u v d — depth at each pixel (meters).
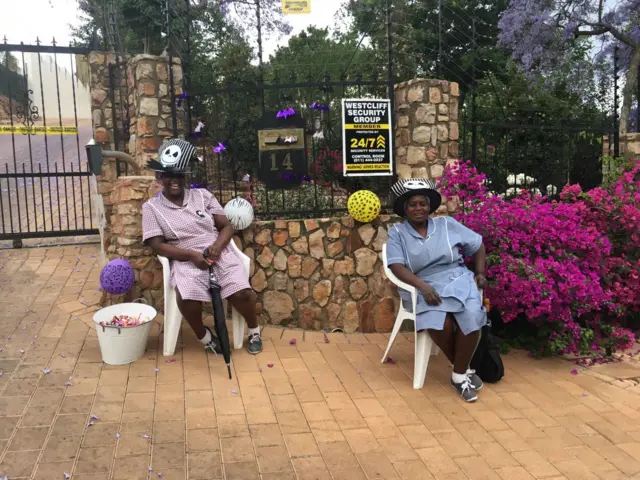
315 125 5.24
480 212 4.29
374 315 4.78
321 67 12.23
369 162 4.83
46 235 6.26
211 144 5.61
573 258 4.19
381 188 5.39
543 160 7.25
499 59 14.13
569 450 2.89
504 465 2.73
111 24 7.62
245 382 3.56
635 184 5.00
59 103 6.23
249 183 5.45
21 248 6.15
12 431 2.79
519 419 3.22
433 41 13.74
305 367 3.88
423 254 3.63
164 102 5.66
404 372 3.88
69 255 5.91
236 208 4.40
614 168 6.12
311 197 5.42
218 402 3.26
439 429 3.07
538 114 9.12
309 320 4.73
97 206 5.32
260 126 4.73
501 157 7.57
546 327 4.24
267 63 10.08
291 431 2.98
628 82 9.16
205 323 4.51
